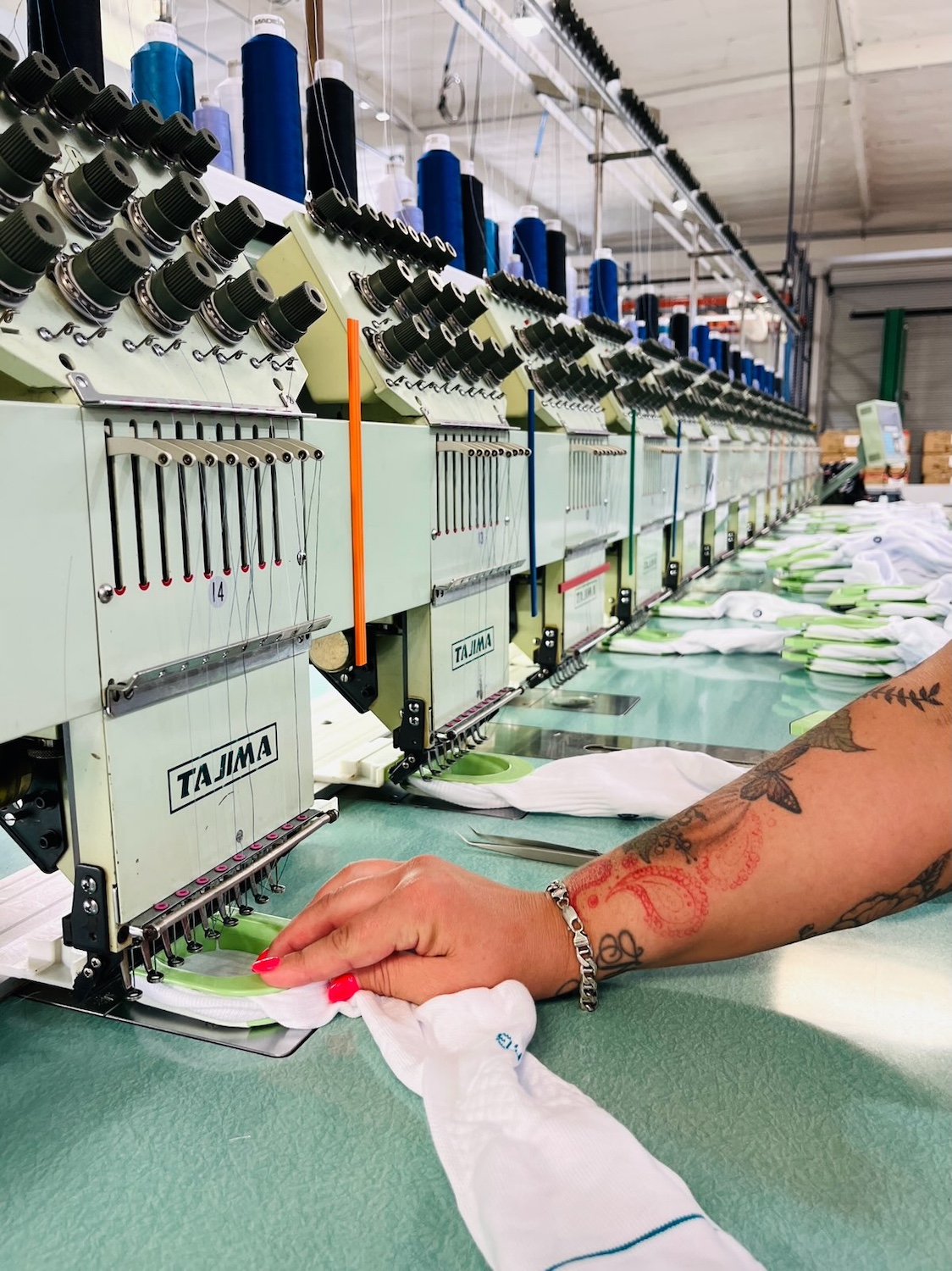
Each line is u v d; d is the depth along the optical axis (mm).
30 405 697
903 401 13180
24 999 925
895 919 1082
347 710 1930
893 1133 712
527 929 866
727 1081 775
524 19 2652
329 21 4855
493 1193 598
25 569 701
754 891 804
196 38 4926
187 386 885
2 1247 606
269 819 1033
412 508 1349
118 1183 666
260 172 1389
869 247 12039
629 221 10516
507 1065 728
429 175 1876
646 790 1438
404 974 861
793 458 7367
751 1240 607
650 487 2949
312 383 1283
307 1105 756
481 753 1708
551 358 1990
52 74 810
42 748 833
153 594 833
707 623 3061
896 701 857
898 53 6969
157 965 950
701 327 4957
